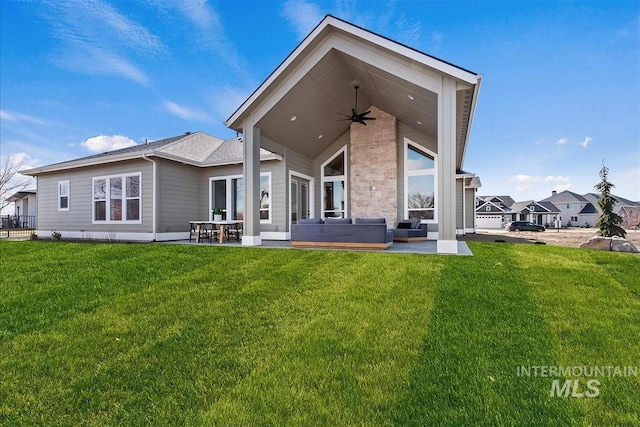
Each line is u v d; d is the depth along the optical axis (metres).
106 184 12.30
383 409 2.07
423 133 12.38
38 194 14.18
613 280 4.66
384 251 7.50
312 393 2.25
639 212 31.53
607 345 2.86
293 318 3.55
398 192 12.76
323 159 13.99
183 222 12.41
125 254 6.96
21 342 3.04
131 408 2.14
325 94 10.14
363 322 3.40
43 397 2.26
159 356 2.79
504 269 5.27
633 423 1.93
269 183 12.27
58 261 6.27
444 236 6.94
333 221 9.89
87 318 3.58
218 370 2.57
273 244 9.66
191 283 4.81
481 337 3.03
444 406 2.09
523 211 43.28
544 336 3.04
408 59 7.18
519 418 1.97
